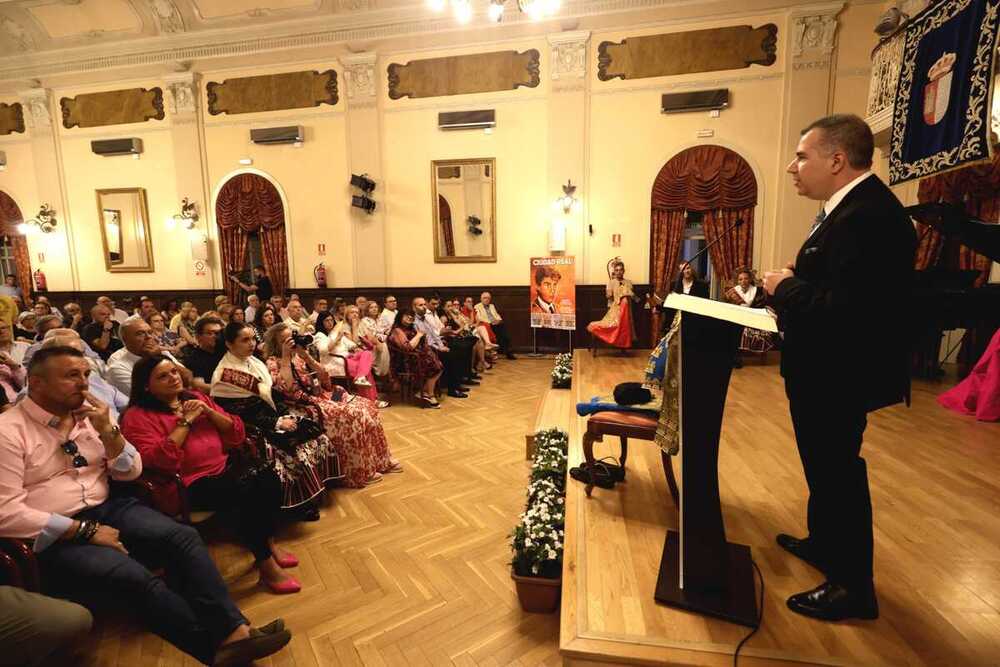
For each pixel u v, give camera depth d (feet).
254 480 7.22
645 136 22.97
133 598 5.46
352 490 10.42
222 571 7.76
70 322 20.62
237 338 8.93
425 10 23.88
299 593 7.20
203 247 27.61
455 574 7.61
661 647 4.74
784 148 21.77
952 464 9.07
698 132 22.52
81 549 5.48
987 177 15.39
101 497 6.17
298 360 11.02
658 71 22.52
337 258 26.58
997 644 4.68
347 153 25.64
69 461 5.92
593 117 23.26
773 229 22.38
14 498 5.33
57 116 28.48
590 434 7.56
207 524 9.16
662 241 23.36
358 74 24.88
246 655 5.57
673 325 6.01
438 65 24.35
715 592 5.21
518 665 5.87
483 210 25.02
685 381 5.03
